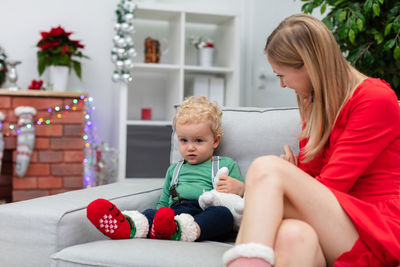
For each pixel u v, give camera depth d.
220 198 1.38
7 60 3.17
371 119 1.03
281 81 1.15
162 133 3.35
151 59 3.50
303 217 0.95
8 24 3.44
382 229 0.93
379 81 1.10
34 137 3.02
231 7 3.96
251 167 0.96
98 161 3.36
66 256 1.07
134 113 3.72
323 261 0.95
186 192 1.53
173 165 1.65
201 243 1.16
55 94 3.04
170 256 1.01
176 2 3.81
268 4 3.56
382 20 1.85
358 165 1.02
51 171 3.08
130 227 1.19
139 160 3.30
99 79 3.63
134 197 1.48
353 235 0.95
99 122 3.64
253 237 0.86
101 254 1.04
